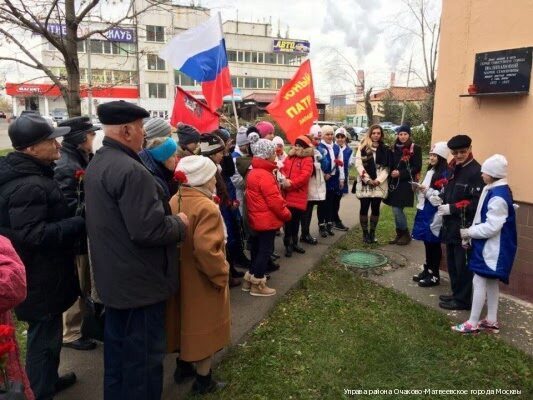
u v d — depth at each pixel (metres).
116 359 2.40
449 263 4.26
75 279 2.69
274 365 3.24
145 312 2.36
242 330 3.73
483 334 3.66
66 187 2.93
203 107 5.52
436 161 4.61
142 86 43.06
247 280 4.51
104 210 2.23
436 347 3.48
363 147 6.24
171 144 3.04
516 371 3.17
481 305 3.62
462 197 4.01
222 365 3.26
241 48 54.81
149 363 2.39
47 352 2.56
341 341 3.57
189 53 5.63
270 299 4.35
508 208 3.46
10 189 2.34
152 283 2.34
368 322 3.91
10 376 1.79
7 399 1.55
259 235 4.32
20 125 2.37
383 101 39.09
